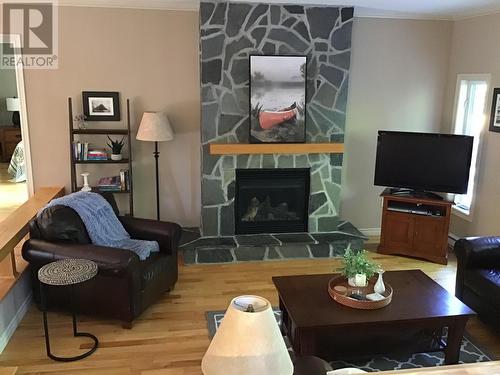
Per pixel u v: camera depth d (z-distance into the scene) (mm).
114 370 3096
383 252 5223
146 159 5305
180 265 4840
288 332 3305
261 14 4789
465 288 3814
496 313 3418
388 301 3105
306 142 5160
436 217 4930
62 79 4988
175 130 5273
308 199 5289
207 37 4746
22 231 3877
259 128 4977
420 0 4441
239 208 5211
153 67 5090
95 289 3562
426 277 3555
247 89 4926
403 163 5086
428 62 5539
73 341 3414
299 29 4887
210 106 4910
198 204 5504
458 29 5391
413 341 3281
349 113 5523
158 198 5215
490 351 3387
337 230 5414
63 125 5094
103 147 5203
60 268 3148
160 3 4777
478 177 5117
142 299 3646
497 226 4816
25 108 5004
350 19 4953
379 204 5844
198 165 5395
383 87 5516
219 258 4891
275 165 5137
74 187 5020
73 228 3629
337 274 3619
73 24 4875
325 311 3020
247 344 1438
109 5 4871
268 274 4641
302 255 5035
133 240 4082
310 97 5078
